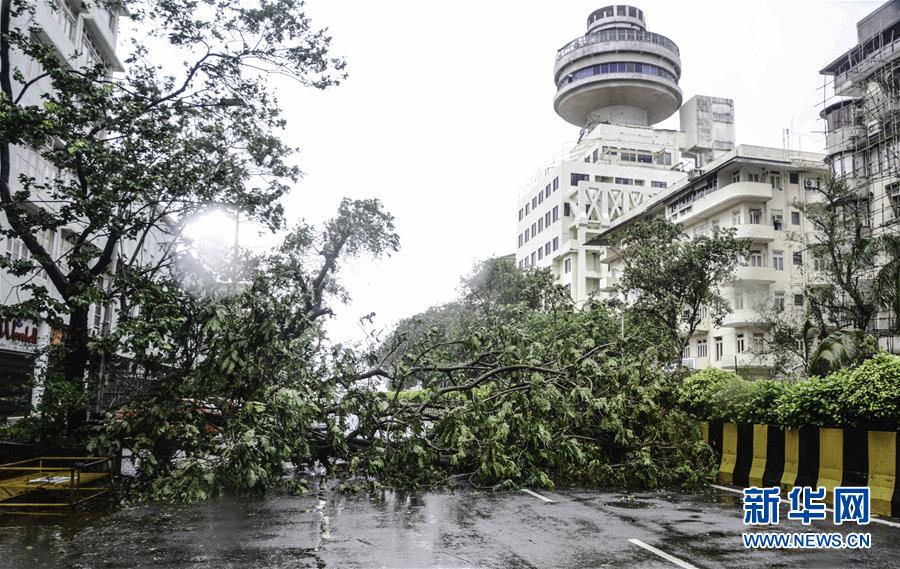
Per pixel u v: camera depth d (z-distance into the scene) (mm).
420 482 11602
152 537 7102
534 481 11125
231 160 14078
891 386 9062
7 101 11023
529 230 71250
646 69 73125
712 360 40875
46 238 21172
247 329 11531
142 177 12070
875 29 31359
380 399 12180
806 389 10383
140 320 11305
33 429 11812
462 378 14375
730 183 39031
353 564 6031
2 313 11367
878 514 8469
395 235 16953
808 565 6012
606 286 50031
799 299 37250
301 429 11141
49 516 8398
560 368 13211
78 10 22500
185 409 11398
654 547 6699
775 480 10953
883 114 29125
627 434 11773
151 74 13523
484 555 6371
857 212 25812
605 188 58125
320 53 13938
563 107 78125
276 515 8398
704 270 27766
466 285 36188
